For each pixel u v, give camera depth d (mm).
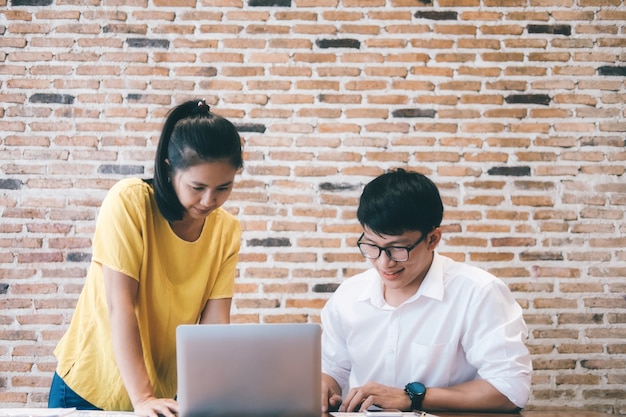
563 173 3096
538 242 3066
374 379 1897
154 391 1693
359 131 3104
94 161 3049
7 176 3023
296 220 3057
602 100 3129
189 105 1623
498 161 3100
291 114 3102
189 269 1756
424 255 1731
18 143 3039
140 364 1559
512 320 1772
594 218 3078
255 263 3035
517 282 3047
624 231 3074
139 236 1633
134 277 1625
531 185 3090
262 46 3127
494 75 3133
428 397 1632
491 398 1663
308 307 3021
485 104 3123
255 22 3137
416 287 1851
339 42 3135
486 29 3146
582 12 3156
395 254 1664
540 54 3139
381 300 1872
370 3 3150
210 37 3125
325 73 3125
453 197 3082
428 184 1672
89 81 3082
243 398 1373
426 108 3117
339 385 1973
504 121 3117
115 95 3078
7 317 2969
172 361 1784
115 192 1655
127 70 3094
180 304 1742
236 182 3064
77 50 3094
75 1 3111
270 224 3053
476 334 1778
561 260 3059
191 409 1368
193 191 1563
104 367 1661
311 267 3041
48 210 3016
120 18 3113
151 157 3064
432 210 1657
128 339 1565
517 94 3127
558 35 3150
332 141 3096
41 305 2975
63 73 3082
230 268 1864
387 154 3096
